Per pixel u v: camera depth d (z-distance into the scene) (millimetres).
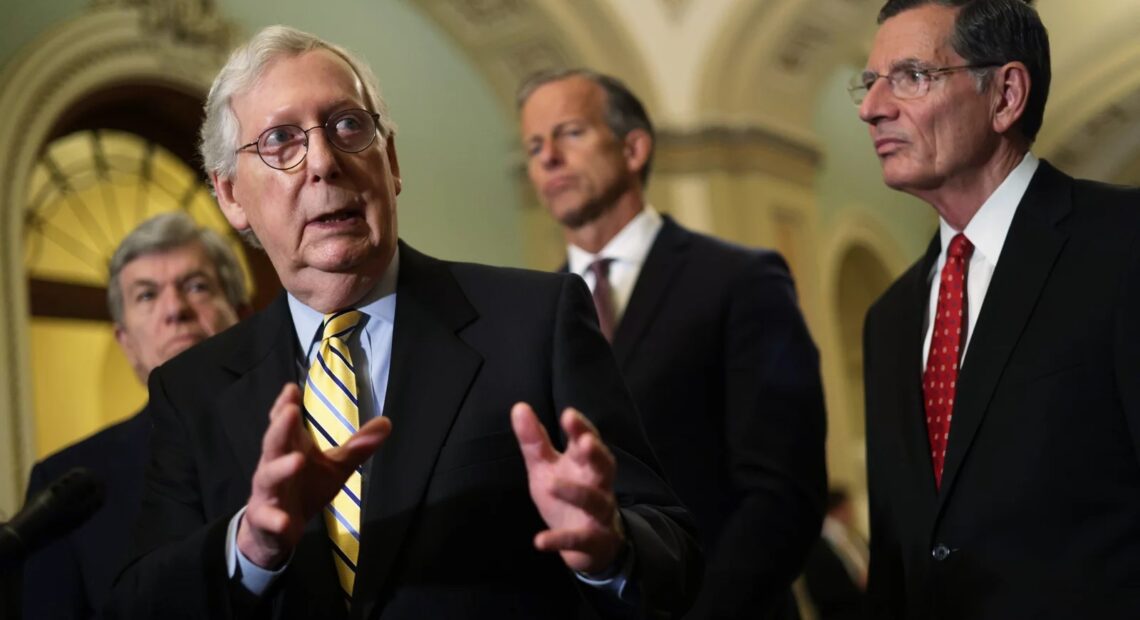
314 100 1689
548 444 1347
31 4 5922
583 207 3109
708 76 9234
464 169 8641
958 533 2131
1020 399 2100
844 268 12922
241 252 6973
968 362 2180
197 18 6672
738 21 9141
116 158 6566
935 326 2359
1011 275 2191
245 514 1494
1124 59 11883
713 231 9109
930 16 2363
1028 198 2264
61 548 2510
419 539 1598
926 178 2342
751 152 9375
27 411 5566
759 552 2502
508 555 1613
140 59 6359
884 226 12859
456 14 8508
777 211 9523
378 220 1705
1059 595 2000
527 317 1732
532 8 8469
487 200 8781
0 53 5723
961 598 2104
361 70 1799
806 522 2598
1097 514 2018
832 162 12109
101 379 6898
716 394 2775
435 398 1671
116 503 2518
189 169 6887
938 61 2338
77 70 6031
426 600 1569
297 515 1386
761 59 9422
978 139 2316
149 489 1814
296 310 1817
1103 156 12805
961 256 2354
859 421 13156
